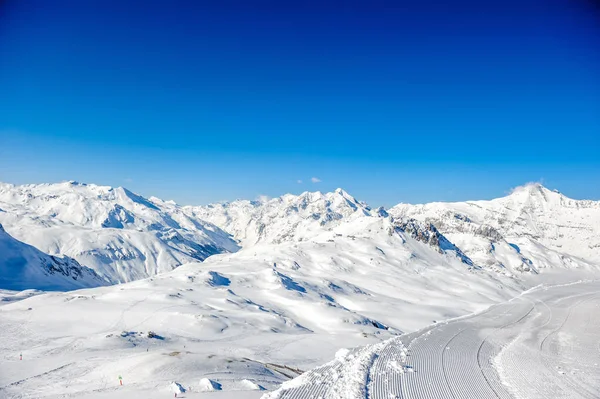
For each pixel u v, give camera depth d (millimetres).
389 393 42156
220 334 105500
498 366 59688
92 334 98375
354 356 57031
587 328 107750
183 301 138625
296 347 96625
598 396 48469
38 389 53125
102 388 49281
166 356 60094
